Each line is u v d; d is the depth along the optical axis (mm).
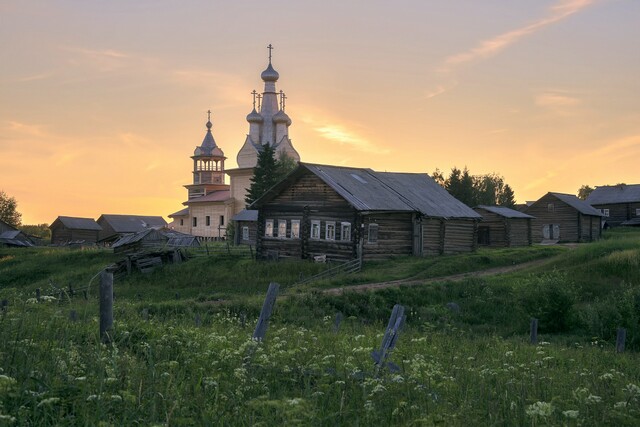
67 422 5883
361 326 22641
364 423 6707
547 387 9508
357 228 45656
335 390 7859
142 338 10945
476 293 34156
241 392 7145
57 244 107500
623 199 96312
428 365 9188
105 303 10266
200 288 41406
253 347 9094
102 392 6453
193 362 8836
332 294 30953
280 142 108438
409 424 6430
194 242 65500
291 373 8648
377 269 43688
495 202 128125
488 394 8328
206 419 6195
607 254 43469
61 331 9258
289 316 26391
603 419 7188
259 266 45531
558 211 78938
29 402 6262
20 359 7352
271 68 111062
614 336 25469
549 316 28422
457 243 54688
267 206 51375
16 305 10555
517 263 51125
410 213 49906
